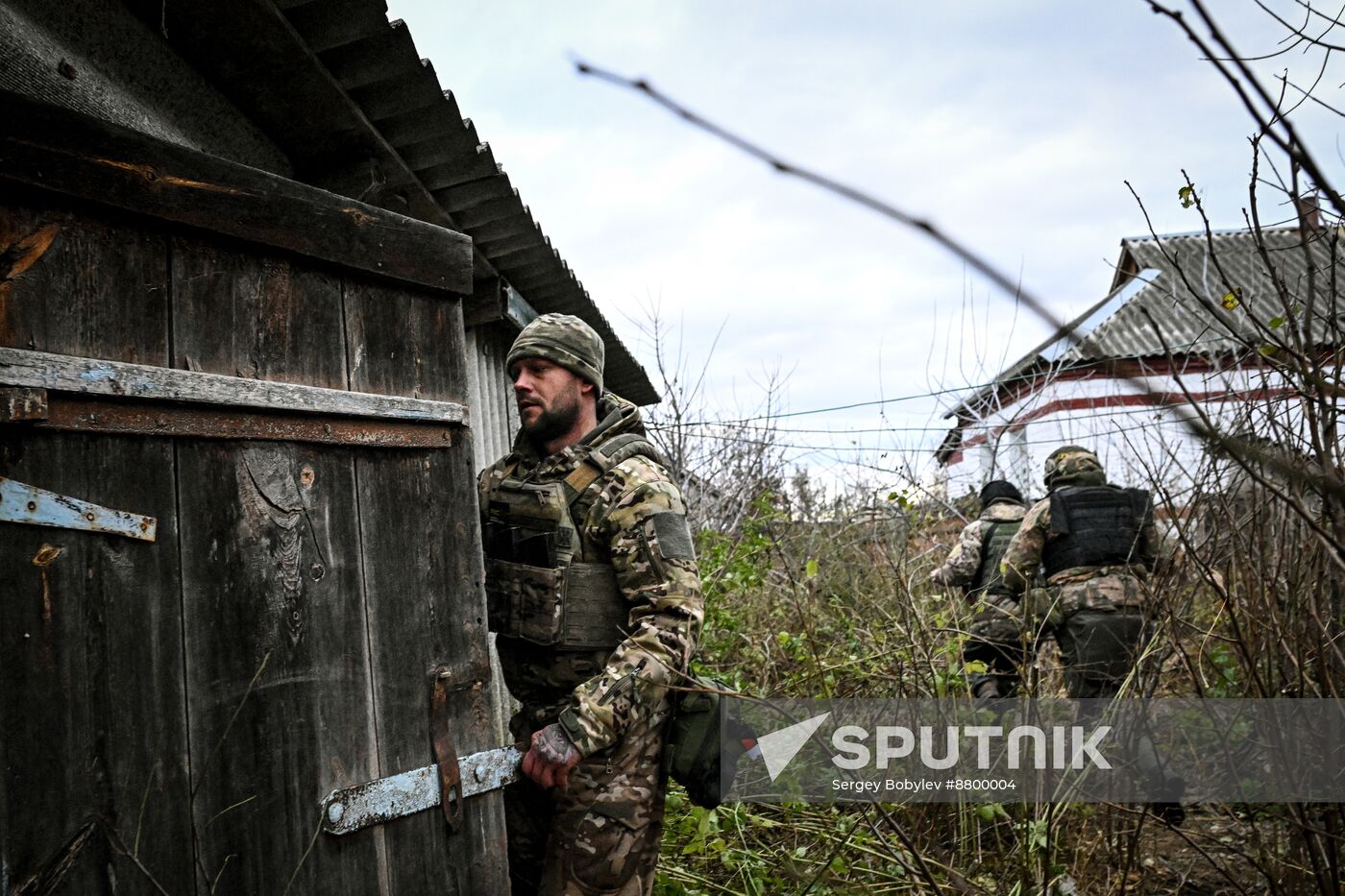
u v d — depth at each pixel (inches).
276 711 66.1
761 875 112.7
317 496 70.9
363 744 71.3
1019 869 112.0
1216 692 130.7
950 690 135.6
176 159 63.4
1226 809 109.1
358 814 69.5
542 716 88.0
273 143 117.4
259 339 67.9
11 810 53.0
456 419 81.7
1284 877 96.5
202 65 100.4
